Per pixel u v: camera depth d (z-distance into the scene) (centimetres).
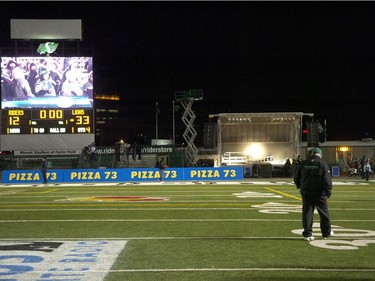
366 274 599
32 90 3466
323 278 580
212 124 3291
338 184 2580
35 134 3462
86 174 3069
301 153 3500
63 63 3484
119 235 896
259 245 790
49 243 808
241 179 3053
